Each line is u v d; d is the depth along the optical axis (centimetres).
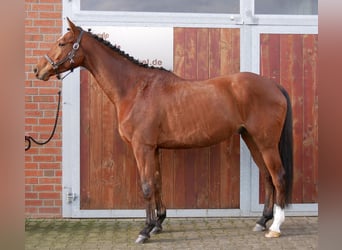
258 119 362
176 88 366
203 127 362
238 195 437
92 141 430
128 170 432
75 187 429
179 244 349
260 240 360
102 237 370
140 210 434
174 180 435
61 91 427
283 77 438
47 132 428
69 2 427
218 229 395
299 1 441
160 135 362
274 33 437
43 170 427
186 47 433
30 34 426
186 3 435
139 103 356
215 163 436
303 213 440
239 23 435
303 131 439
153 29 432
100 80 367
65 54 361
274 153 365
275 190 389
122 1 432
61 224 412
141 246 344
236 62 436
